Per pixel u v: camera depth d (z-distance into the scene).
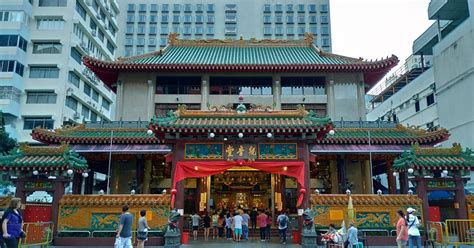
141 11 109.00
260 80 36.06
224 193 32.84
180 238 20.03
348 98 34.94
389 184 30.86
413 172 19.75
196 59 36.31
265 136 20.84
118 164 31.61
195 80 35.94
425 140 28.73
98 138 29.08
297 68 34.31
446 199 23.05
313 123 20.31
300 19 107.94
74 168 19.75
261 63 34.59
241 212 23.83
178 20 108.56
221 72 35.31
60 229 19.25
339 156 29.98
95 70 34.75
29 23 55.72
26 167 18.92
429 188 19.86
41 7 56.75
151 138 28.98
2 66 51.94
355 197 20.06
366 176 31.34
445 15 49.22
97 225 19.48
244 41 41.28
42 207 19.25
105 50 69.62
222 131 20.09
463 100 42.25
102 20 69.00
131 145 29.42
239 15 109.00
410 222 15.88
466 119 41.50
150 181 31.78
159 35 107.06
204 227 24.88
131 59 35.66
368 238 19.20
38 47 55.69
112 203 19.72
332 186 31.28
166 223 19.67
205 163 20.42
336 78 35.44
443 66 46.47
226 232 24.47
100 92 66.44
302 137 20.78
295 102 35.16
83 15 61.56
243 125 19.92
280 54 38.72
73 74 57.47
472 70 40.53
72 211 19.56
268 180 32.62
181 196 20.59
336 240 16.69
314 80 35.94
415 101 54.72
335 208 19.97
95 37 64.62
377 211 19.84
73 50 57.47
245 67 34.09
